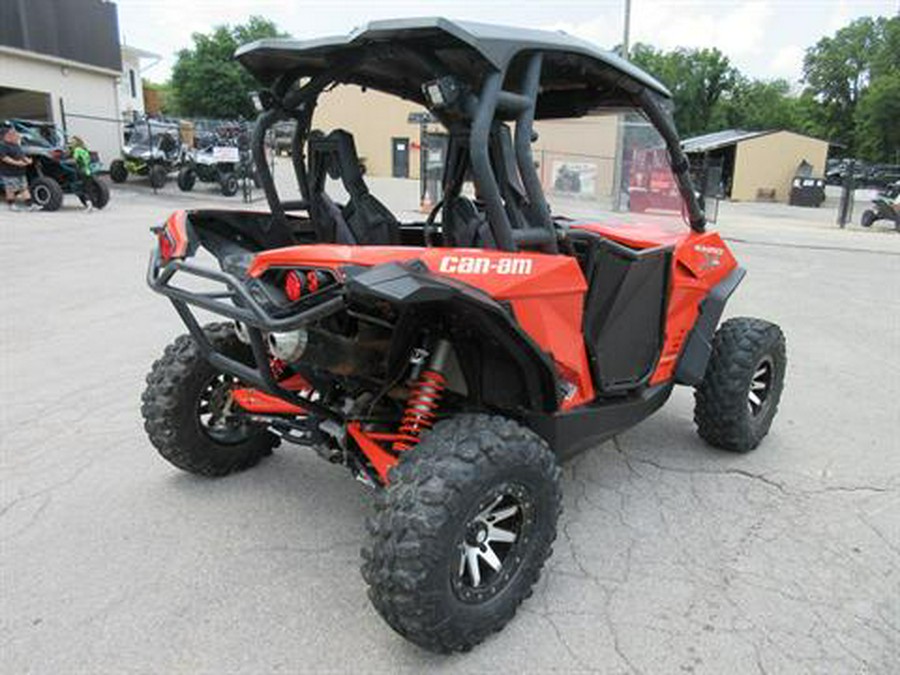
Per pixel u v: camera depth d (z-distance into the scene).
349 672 2.45
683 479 3.91
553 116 3.90
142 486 3.64
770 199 39.09
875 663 2.54
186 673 2.41
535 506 2.60
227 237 3.24
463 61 2.59
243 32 61.34
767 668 2.51
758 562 3.15
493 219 2.57
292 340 2.49
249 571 2.97
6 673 2.38
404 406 3.04
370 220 3.15
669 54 69.25
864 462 4.16
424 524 2.25
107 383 5.03
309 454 4.06
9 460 3.86
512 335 2.59
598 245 3.07
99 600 2.76
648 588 2.94
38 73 20.48
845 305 8.71
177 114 60.22
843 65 74.38
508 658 2.53
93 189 15.09
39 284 8.05
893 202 20.09
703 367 3.85
